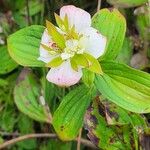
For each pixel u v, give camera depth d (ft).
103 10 0.35
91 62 0.33
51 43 0.34
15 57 0.36
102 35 0.34
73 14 0.33
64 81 0.33
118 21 0.35
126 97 0.35
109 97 0.35
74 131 0.37
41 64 0.36
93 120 0.37
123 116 0.36
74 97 0.37
